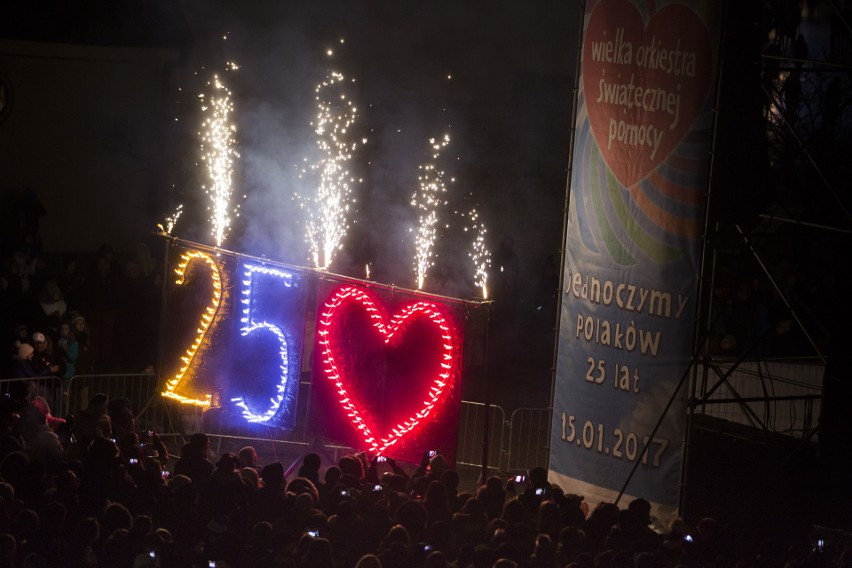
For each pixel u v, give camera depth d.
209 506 10.53
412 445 13.77
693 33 12.84
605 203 13.80
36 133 23.52
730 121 13.24
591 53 13.90
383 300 13.89
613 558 9.44
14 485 10.55
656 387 13.37
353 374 14.15
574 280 14.26
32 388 14.21
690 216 13.01
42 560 8.76
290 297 14.80
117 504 9.94
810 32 15.45
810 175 15.96
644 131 13.33
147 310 22.02
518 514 10.70
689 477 14.94
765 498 14.40
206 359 15.37
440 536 9.91
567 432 14.34
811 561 10.24
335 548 9.90
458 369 13.45
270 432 18.00
